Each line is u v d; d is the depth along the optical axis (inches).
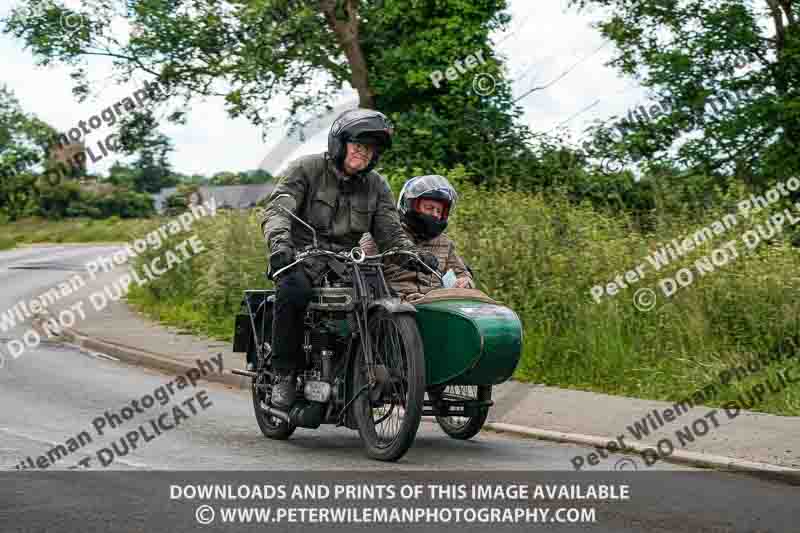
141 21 1389.0
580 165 1096.2
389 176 1291.8
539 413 563.2
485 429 537.0
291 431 493.7
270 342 505.4
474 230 803.4
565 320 725.3
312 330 468.1
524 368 703.1
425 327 453.4
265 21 1363.2
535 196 899.4
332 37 1417.3
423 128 1354.6
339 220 477.7
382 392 436.5
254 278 1085.8
